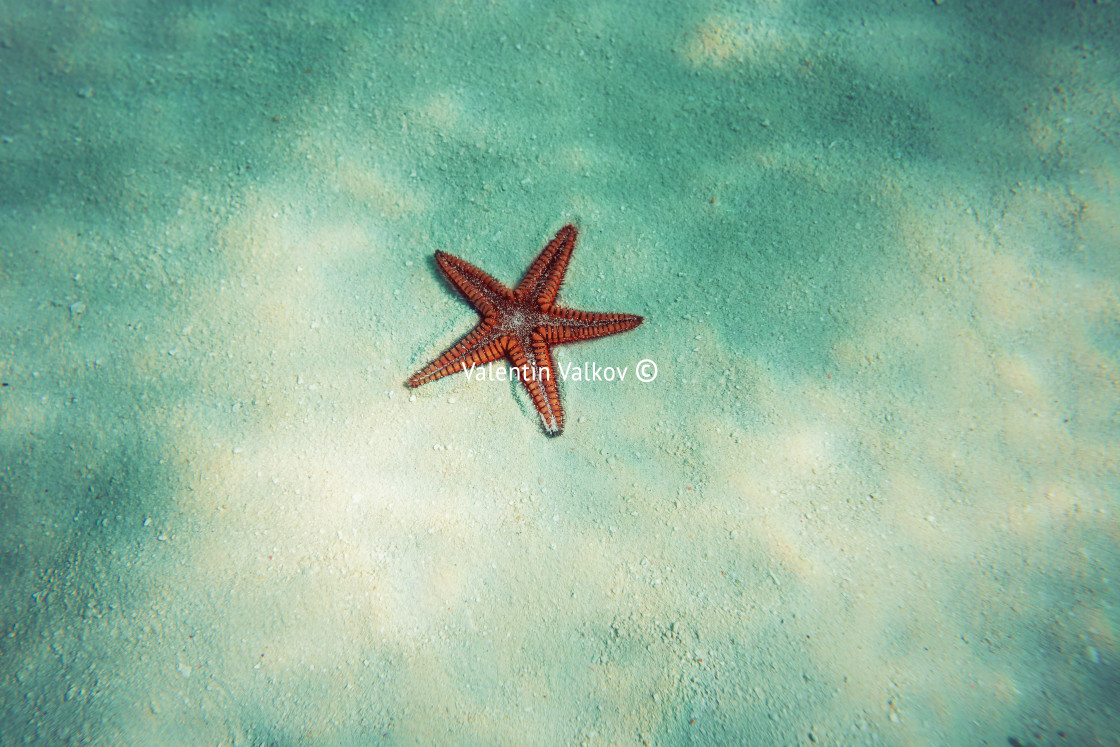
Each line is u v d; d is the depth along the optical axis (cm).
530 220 400
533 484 360
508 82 417
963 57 419
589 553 348
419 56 420
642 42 425
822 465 357
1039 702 310
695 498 355
